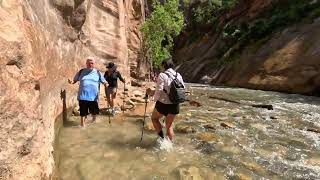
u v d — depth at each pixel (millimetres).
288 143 6840
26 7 5230
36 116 4020
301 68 19438
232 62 27484
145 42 26641
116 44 15719
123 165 5184
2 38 3719
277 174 5078
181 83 6328
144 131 7340
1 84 3465
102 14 14883
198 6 50875
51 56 6949
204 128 7848
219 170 5129
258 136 7316
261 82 21500
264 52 23828
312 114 10766
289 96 17000
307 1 26469
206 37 42469
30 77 4133
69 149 5852
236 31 32875
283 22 26141
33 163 3643
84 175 4758
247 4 37281
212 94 16578
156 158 5559
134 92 13359
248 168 5289
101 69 13961
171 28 28156
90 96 7699
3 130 3361
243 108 11500
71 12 9047
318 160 5773
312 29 21609
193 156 5746
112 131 7246
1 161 3203
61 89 7707
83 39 11656
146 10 35594
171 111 6352
